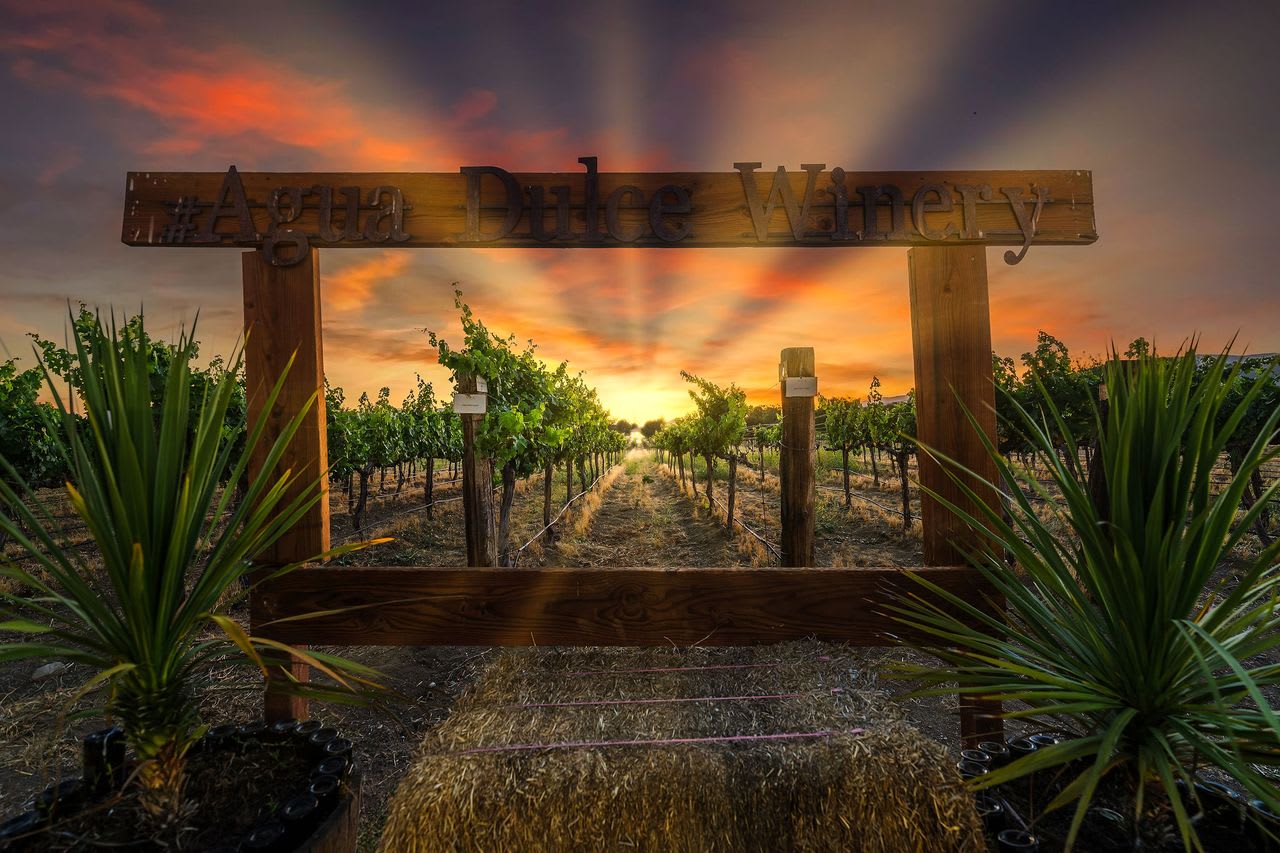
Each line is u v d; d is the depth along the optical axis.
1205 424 1.44
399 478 16.02
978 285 2.65
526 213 2.64
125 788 1.68
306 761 1.88
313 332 2.61
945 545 2.61
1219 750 1.34
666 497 17.48
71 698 1.32
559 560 7.79
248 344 2.61
